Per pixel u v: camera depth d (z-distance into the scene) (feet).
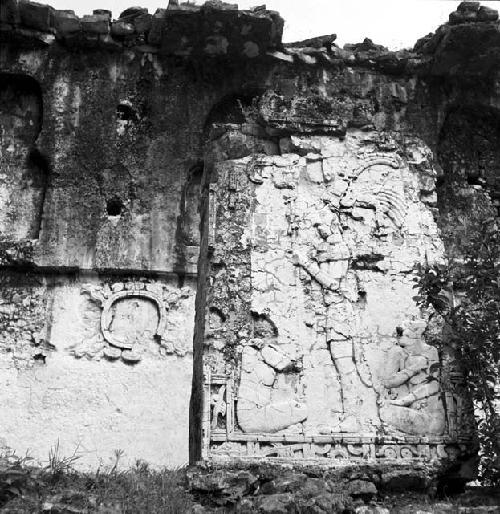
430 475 26.25
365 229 30.30
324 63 51.83
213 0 49.88
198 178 53.78
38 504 22.70
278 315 28.55
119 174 52.49
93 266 51.03
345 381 27.94
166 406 49.90
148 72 53.93
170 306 51.78
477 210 50.08
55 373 49.62
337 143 31.37
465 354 27.37
